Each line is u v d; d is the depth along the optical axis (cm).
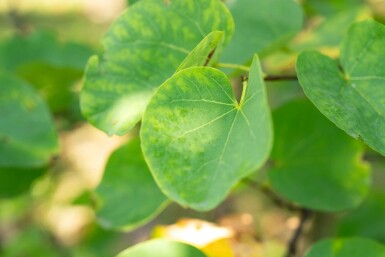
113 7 223
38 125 82
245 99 54
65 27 216
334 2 98
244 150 51
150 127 54
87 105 61
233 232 75
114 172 72
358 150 72
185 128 54
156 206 70
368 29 62
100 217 71
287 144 73
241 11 73
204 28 61
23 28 126
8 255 135
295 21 73
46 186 110
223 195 52
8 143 82
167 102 54
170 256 62
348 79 61
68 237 136
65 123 98
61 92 95
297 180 73
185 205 53
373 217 89
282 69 89
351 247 66
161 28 62
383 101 59
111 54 62
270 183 75
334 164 73
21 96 82
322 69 61
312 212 83
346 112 56
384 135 57
